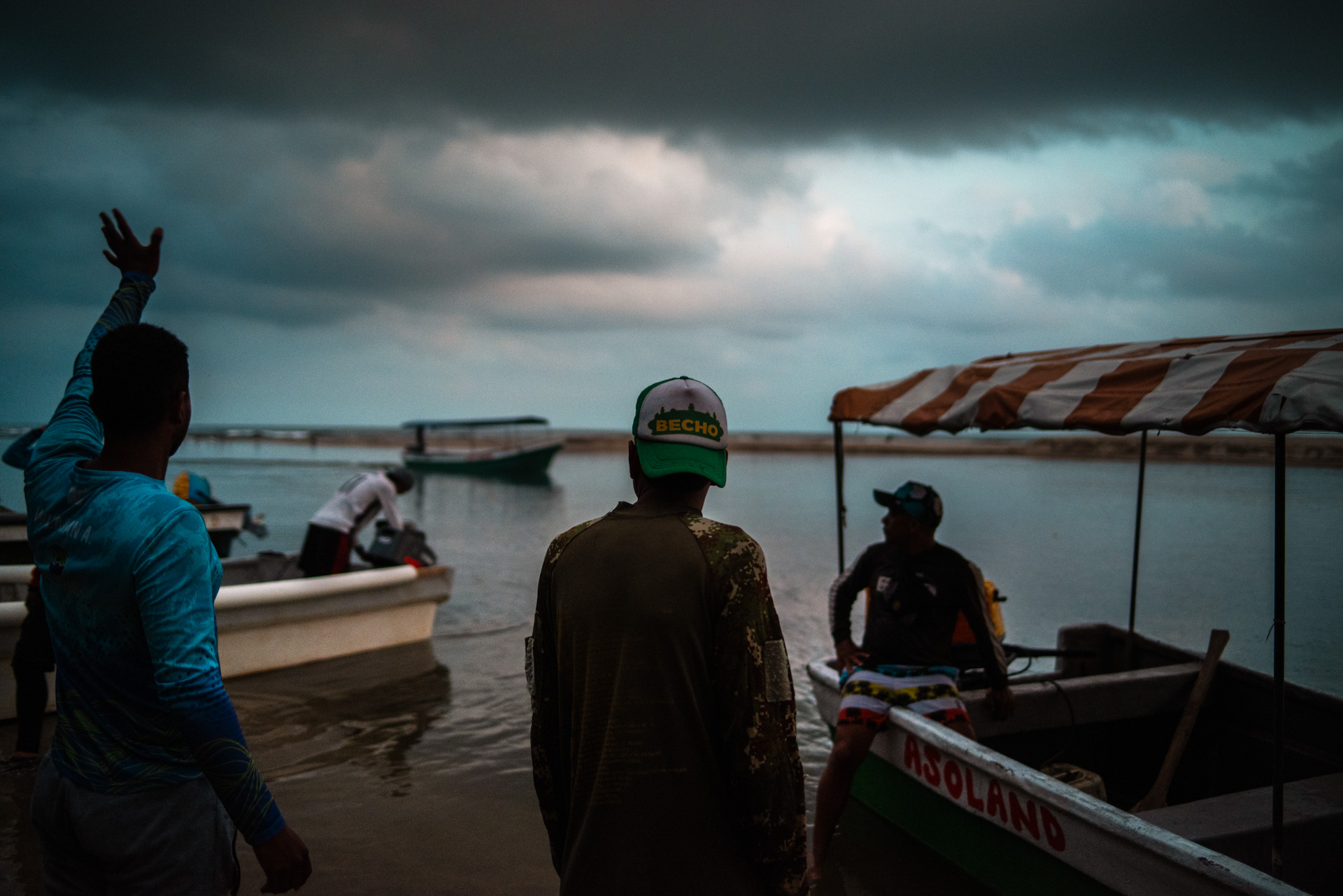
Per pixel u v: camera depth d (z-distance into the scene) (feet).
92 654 5.36
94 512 5.39
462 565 38.24
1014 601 29.37
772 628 5.17
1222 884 8.20
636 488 5.85
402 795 14.56
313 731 17.63
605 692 5.02
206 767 5.07
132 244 7.48
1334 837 10.05
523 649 24.38
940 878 11.88
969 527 49.52
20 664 14.80
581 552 5.36
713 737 5.07
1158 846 8.82
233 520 32.99
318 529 24.22
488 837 13.03
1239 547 40.42
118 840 5.32
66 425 6.26
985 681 14.88
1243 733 14.03
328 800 14.32
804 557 39.58
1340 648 23.06
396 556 25.58
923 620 13.01
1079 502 63.82
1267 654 22.38
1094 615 27.14
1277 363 9.21
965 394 13.74
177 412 5.90
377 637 24.25
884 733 13.29
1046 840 10.34
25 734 14.85
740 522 53.88
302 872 5.36
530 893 11.42
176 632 5.13
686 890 4.89
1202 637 24.16
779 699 5.08
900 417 14.56
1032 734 14.32
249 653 21.61
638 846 4.91
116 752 5.35
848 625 13.94
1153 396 10.36
